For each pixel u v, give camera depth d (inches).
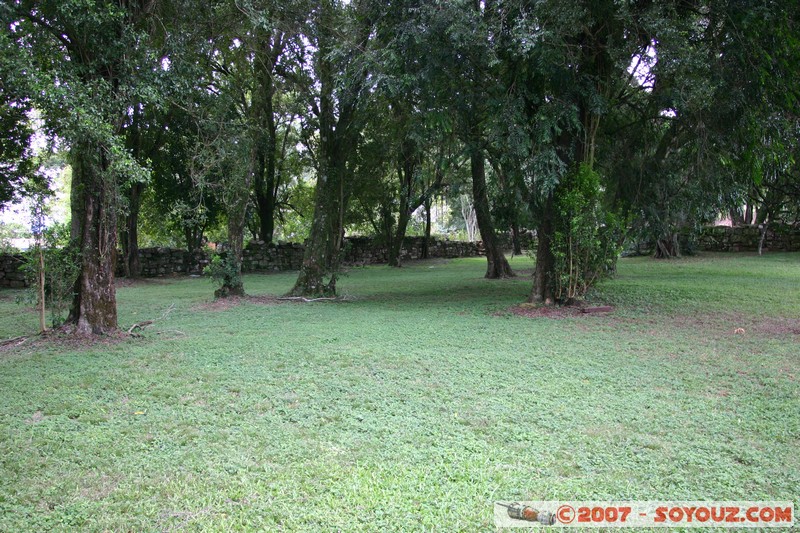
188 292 596.1
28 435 161.5
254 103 519.8
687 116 366.9
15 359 258.8
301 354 264.1
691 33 343.9
